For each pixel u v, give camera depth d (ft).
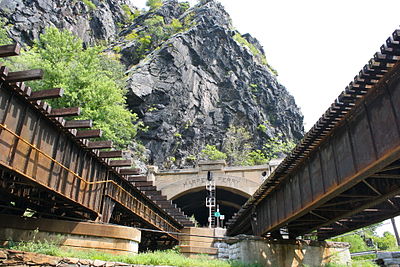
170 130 219.82
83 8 255.70
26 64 101.35
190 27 286.46
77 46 111.55
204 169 170.19
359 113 41.32
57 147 50.78
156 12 313.53
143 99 215.51
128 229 58.39
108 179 66.54
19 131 43.34
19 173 41.98
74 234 54.90
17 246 47.60
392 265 78.64
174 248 100.01
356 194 52.70
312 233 90.12
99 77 116.78
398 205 57.21
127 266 47.06
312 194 52.08
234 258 79.97
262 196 75.41
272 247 73.61
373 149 37.76
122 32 294.46
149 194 90.12
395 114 34.91
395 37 31.50
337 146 45.83
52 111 48.11
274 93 293.02
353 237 147.02
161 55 241.76
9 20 190.90
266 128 261.85
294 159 55.77
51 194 53.06
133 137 201.57
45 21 208.95
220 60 277.44
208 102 255.29
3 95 41.19
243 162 229.66
